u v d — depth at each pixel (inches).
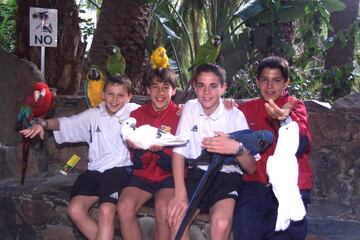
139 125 131.1
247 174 121.7
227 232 115.0
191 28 323.0
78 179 137.9
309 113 149.5
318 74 237.5
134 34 215.9
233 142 108.0
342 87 209.9
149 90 130.6
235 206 118.2
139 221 133.6
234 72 230.5
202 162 119.7
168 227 122.3
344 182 146.3
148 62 224.1
